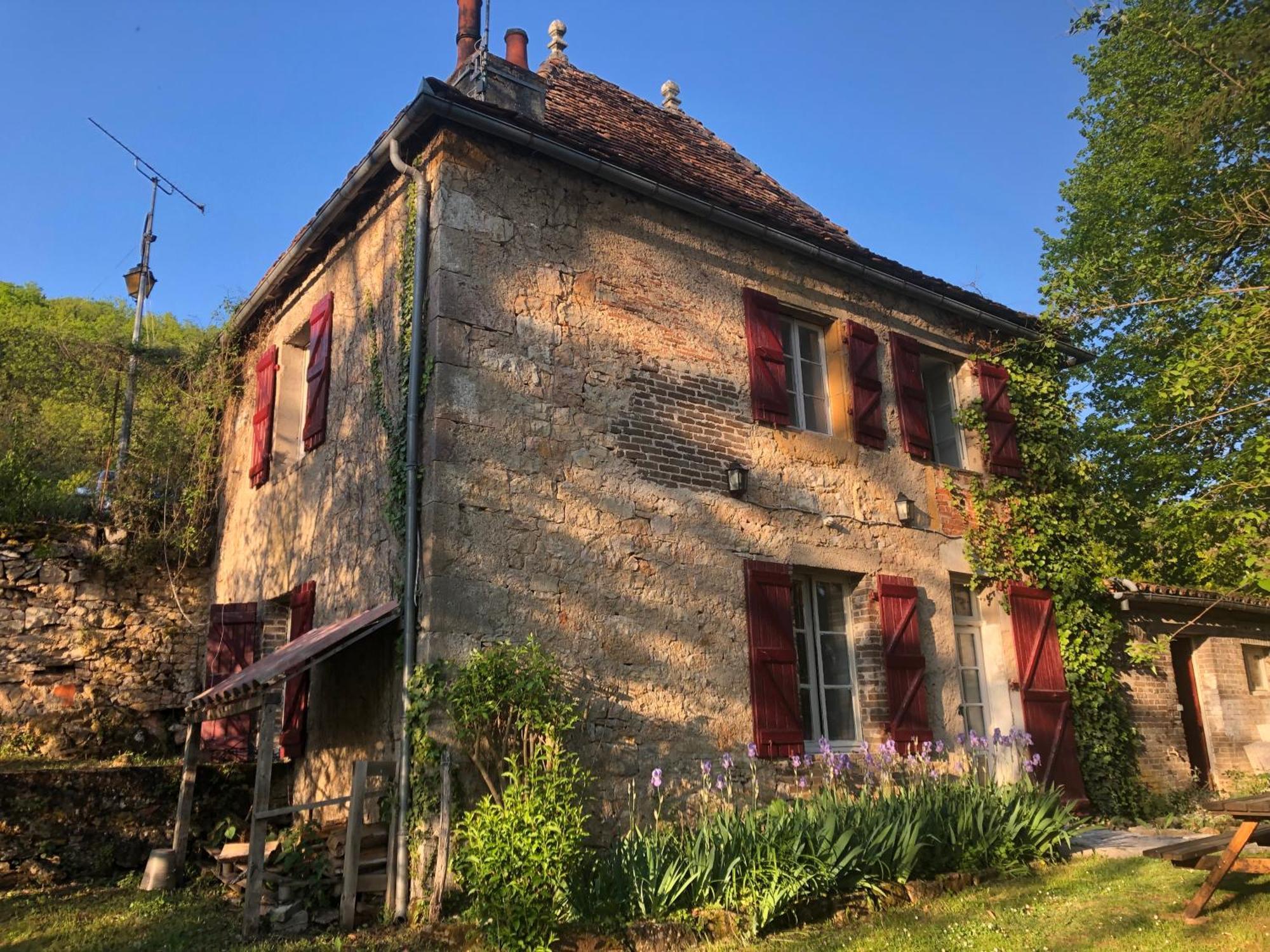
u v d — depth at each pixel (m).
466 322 6.50
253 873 5.40
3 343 13.26
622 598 6.77
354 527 7.25
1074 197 16.77
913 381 9.48
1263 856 5.07
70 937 5.48
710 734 6.95
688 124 11.56
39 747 9.02
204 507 10.72
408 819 5.63
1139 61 14.43
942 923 5.30
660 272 7.77
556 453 6.71
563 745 6.13
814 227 10.27
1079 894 5.83
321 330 8.39
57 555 9.78
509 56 9.23
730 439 7.81
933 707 8.44
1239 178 11.95
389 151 6.90
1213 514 8.02
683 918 5.16
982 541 9.46
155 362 12.06
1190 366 8.40
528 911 4.89
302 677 7.87
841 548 8.27
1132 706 10.09
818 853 5.73
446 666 5.83
